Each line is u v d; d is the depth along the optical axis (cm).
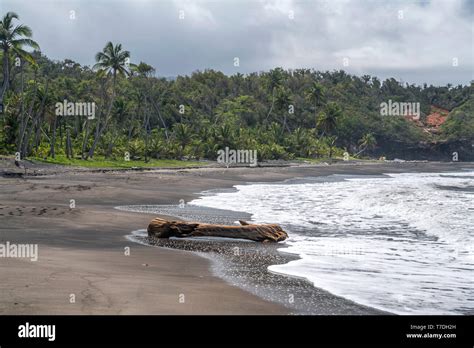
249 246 1603
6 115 6850
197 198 3472
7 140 6756
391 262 1348
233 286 1045
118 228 1914
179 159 9512
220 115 14425
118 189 3712
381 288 1056
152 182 4800
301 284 1080
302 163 11625
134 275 1105
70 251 1389
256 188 4581
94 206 2717
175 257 1380
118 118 10200
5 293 884
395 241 1711
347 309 905
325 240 1736
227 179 5856
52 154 7200
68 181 4559
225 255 1435
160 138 10550
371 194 3438
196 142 10150
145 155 8519
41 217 2044
